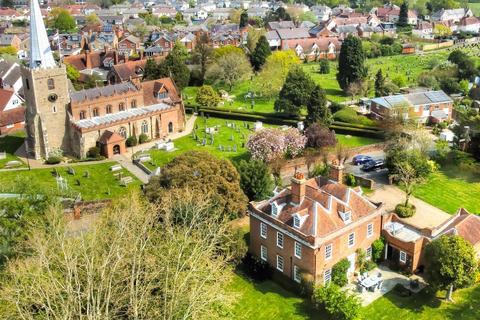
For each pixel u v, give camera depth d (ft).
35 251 193.98
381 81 518.37
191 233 216.54
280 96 458.91
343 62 541.34
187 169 251.19
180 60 531.50
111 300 166.40
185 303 169.27
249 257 241.55
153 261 180.45
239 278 231.09
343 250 222.48
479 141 354.95
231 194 255.50
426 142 343.67
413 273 229.86
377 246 235.61
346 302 196.95
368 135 407.03
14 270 168.96
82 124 378.32
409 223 254.88
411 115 417.28
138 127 403.54
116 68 539.70
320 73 653.30
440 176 333.83
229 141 407.64
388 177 325.42
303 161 345.92
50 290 165.78
